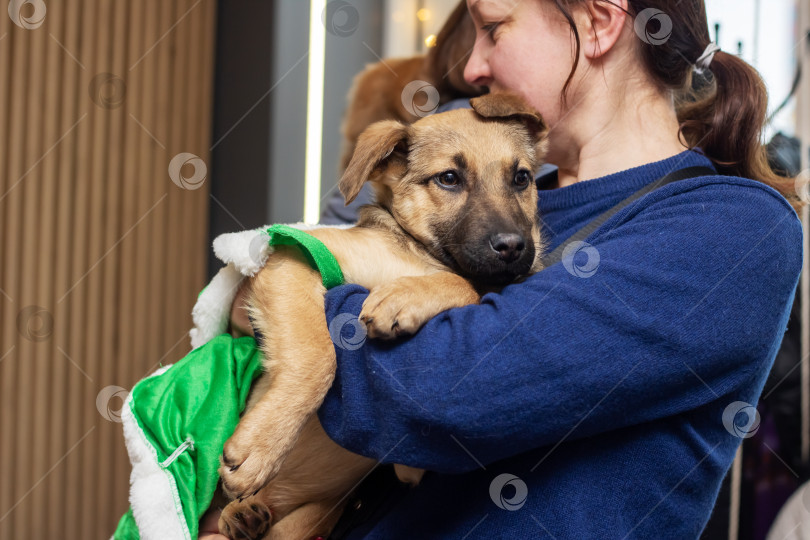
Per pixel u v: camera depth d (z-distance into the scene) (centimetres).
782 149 254
